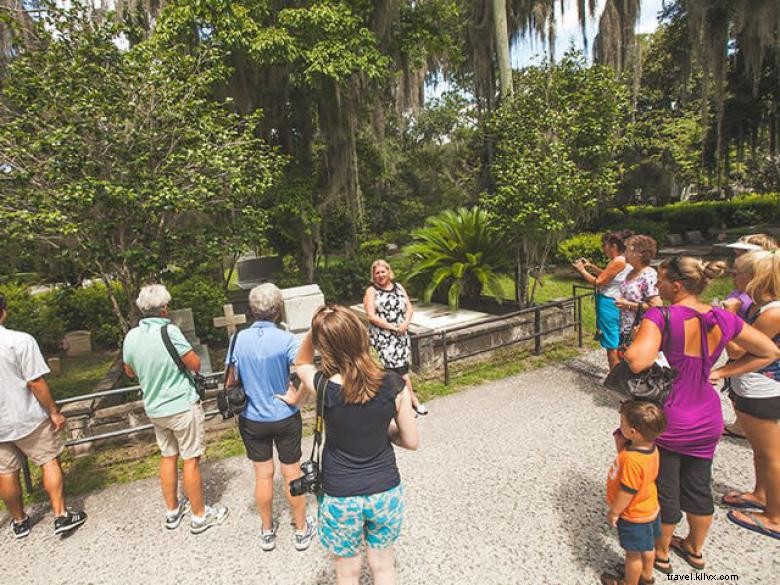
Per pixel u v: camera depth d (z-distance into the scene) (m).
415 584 2.69
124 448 4.70
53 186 5.26
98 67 5.37
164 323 3.15
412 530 3.16
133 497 3.86
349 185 12.09
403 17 11.94
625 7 12.27
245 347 2.84
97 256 5.32
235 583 2.80
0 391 3.12
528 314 7.42
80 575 2.97
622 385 2.44
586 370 6.08
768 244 3.39
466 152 24.42
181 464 4.37
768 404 2.79
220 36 8.21
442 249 9.35
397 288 4.66
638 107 23.33
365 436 1.98
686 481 2.56
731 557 2.74
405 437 2.07
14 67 5.30
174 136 5.80
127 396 6.09
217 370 7.79
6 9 5.55
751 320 3.06
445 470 3.90
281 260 13.98
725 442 4.05
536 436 4.40
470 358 6.62
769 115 17.00
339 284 12.51
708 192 30.92
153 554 3.11
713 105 17.25
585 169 7.72
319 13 8.89
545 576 2.70
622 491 2.33
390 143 22.95
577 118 7.61
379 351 4.62
